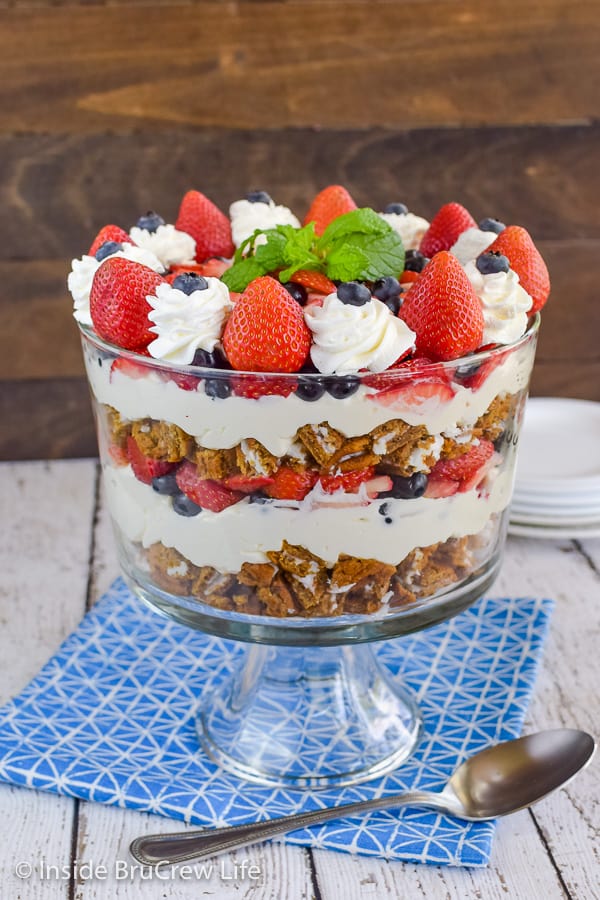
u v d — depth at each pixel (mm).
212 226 1095
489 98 1333
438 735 1014
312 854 930
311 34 1301
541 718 1027
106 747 998
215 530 912
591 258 1394
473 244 1038
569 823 947
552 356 1430
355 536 907
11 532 1241
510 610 1119
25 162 1316
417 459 892
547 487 1192
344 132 1333
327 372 881
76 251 1348
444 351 898
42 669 1063
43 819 955
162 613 969
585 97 1340
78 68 1295
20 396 1391
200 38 1295
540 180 1362
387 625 941
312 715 1017
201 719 1026
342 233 1001
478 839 926
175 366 876
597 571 1180
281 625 936
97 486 1323
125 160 1325
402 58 1313
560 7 1309
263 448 885
